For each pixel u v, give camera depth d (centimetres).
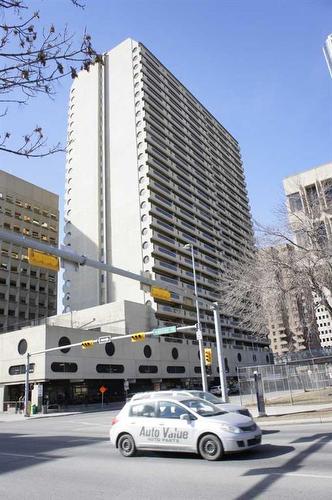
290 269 2322
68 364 5169
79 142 9562
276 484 697
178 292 1811
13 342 5316
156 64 10012
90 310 6738
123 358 6012
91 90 9894
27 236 9100
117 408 4516
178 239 8494
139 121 8844
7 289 8338
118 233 8169
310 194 2677
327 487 659
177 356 7031
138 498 670
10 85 471
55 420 3084
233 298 2705
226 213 10619
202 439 977
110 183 8731
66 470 948
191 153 10062
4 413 4600
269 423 1709
